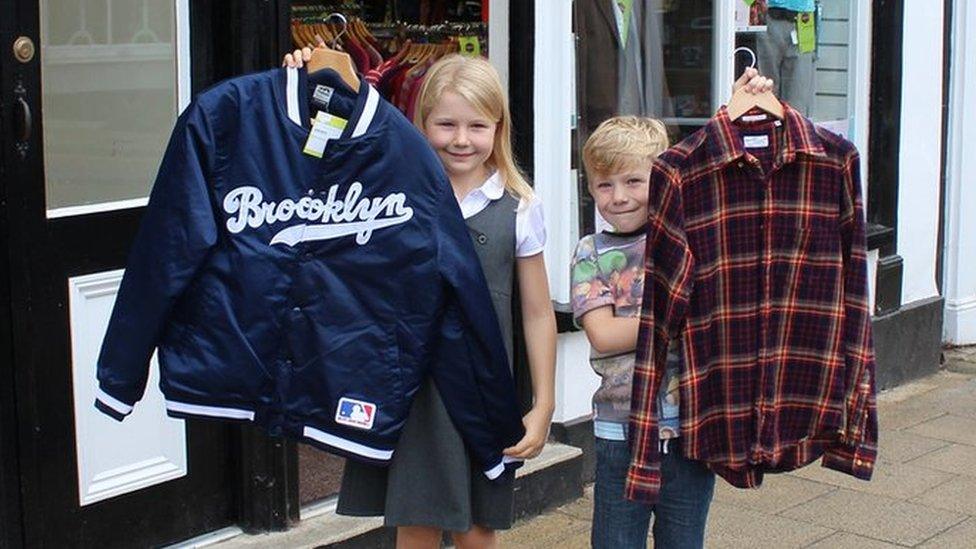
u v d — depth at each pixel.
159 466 4.14
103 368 3.00
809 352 3.46
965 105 7.17
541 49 4.97
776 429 3.47
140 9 4.02
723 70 5.80
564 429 5.16
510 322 3.36
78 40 3.89
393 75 5.23
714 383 3.44
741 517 5.02
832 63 6.51
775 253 3.42
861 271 3.44
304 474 4.88
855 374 3.45
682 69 5.72
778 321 3.44
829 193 3.41
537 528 4.89
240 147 3.01
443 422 3.21
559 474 5.05
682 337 3.41
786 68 6.28
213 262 3.01
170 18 4.09
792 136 3.37
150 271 2.96
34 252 3.79
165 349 3.04
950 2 7.04
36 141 3.76
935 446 5.85
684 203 3.36
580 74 5.25
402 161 3.05
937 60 6.89
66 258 3.87
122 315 2.99
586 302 3.47
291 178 3.03
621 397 3.49
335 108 3.06
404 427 3.23
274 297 3.03
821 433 3.50
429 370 3.17
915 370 6.86
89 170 3.95
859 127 6.54
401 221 3.05
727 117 3.37
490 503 3.33
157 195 2.98
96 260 3.94
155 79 4.08
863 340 3.45
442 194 3.06
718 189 3.38
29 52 3.70
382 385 3.08
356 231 3.05
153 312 2.96
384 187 3.05
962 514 5.09
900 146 6.71
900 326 6.74
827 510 5.10
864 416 3.47
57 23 3.83
